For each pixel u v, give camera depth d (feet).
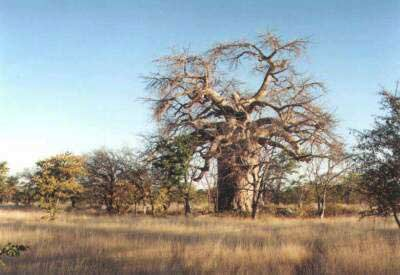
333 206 124.57
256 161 110.22
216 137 113.09
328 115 115.55
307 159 111.24
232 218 98.73
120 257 39.22
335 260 35.42
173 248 43.62
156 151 105.91
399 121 37.83
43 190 84.94
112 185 111.55
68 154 89.25
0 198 186.19
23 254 40.22
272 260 37.04
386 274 31.40
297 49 123.24
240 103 122.01
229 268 34.12
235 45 122.72
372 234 51.80
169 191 105.50
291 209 118.52
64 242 47.26
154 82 118.01
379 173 38.17
